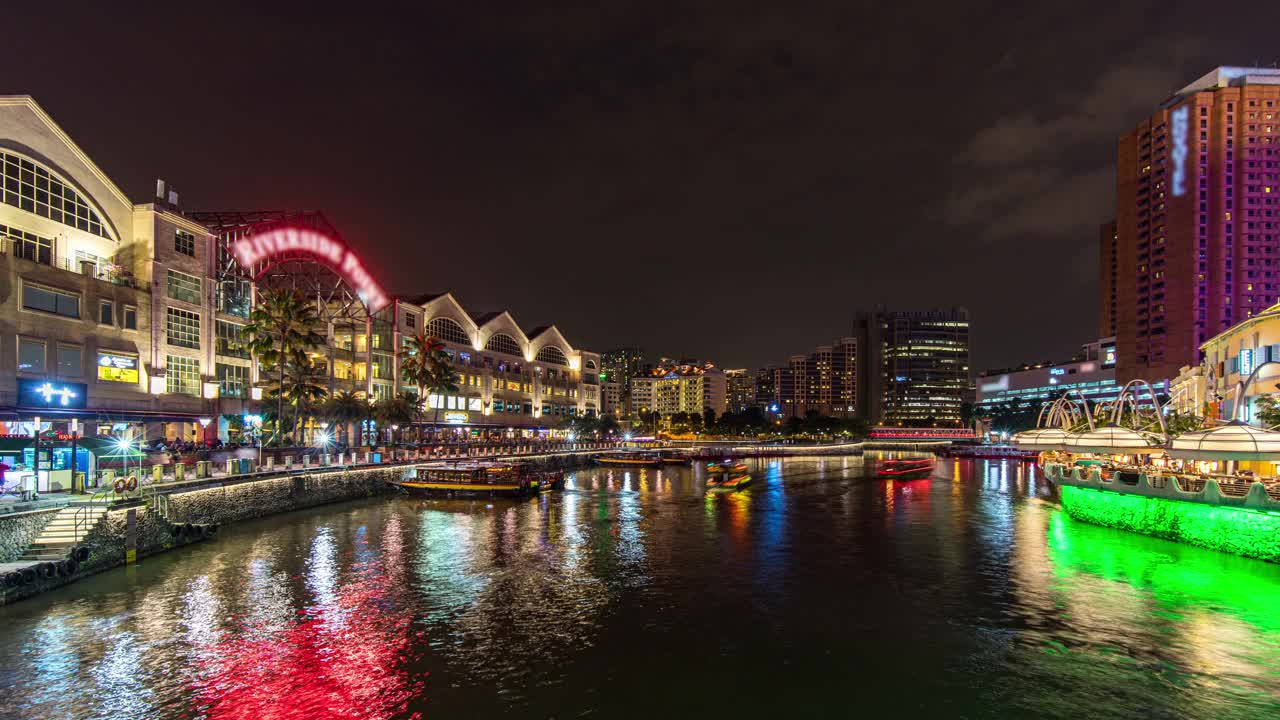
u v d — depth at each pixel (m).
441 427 116.31
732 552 45.75
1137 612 31.78
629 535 51.72
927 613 32.34
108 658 26.16
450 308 128.38
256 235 84.44
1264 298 168.75
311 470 61.94
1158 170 181.50
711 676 25.34
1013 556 44.12
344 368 101.19
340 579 37.38
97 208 62.69
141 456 51.47
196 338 71.19
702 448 186.88
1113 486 52.00
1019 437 64.50
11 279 52.31
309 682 24.50
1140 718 22.03
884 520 60.47
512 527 54.47
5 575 31.16
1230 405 66.38
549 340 163.75
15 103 55.22
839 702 23.30
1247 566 38.84
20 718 21.70
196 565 39.06
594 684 24.61
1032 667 25.97
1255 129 171.12
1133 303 189.62
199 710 22.38
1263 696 23.39
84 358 58.47
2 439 47.53
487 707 22.80
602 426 171.50
